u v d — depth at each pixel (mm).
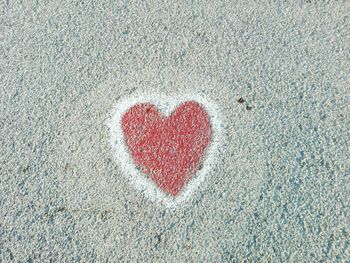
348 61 1099
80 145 1032
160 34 1173
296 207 931
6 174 1009
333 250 882
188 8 1208
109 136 1038
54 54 1164
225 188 958
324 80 1077
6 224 952
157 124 1044
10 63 1157
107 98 1089
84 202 965
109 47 1163
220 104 1061
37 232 940
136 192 967
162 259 895
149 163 999
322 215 918
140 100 1080
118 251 909
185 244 906
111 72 1125
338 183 951
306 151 993
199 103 1065
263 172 972
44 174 1003
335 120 1026
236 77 1095
